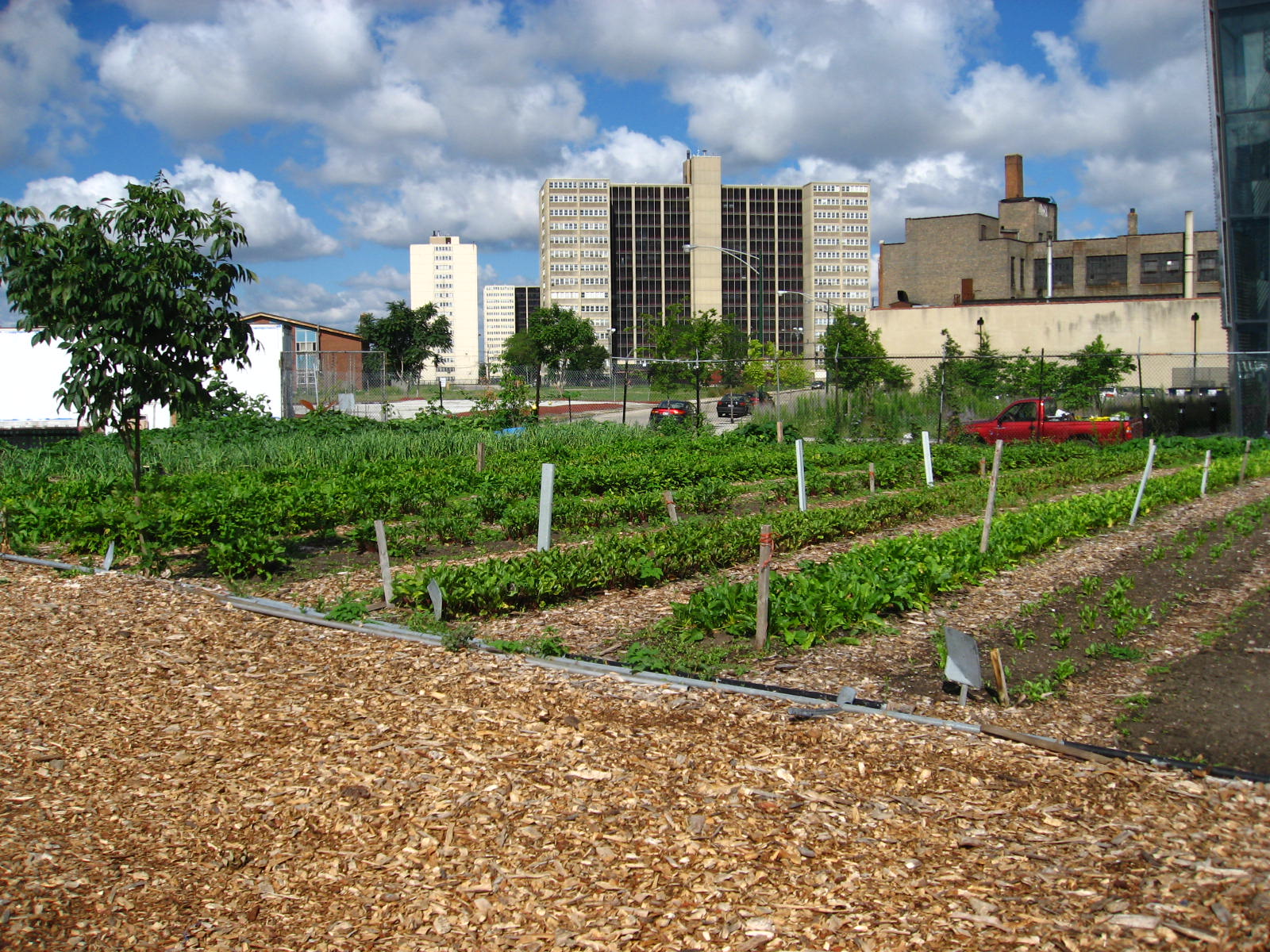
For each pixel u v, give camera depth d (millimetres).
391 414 35062
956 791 4750
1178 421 31219
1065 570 10125
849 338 45938
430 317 67812
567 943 3547
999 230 72375
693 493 14211
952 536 10266
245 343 12312
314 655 7207
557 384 51719
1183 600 8898
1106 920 3557
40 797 4770
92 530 11375
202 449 20719
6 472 17469
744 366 34156
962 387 33531
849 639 7371
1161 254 69312
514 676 6598
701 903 3777
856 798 4672
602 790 4770
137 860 4160
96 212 11359
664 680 6426
